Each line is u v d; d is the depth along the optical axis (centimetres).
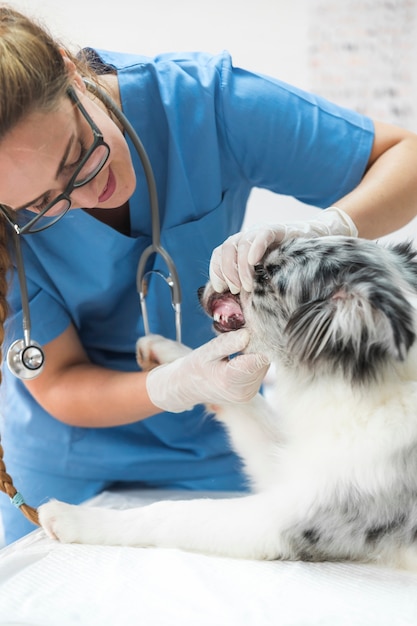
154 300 162
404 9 311
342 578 113
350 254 129
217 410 157
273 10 314
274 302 133
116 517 131
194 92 157
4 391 170
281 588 107
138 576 110
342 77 323
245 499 134
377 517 122
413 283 129
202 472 165
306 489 128
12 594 106
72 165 118
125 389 150
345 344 121
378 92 323
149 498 158
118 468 162
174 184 158
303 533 124
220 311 142
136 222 158
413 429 122
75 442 163
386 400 125
